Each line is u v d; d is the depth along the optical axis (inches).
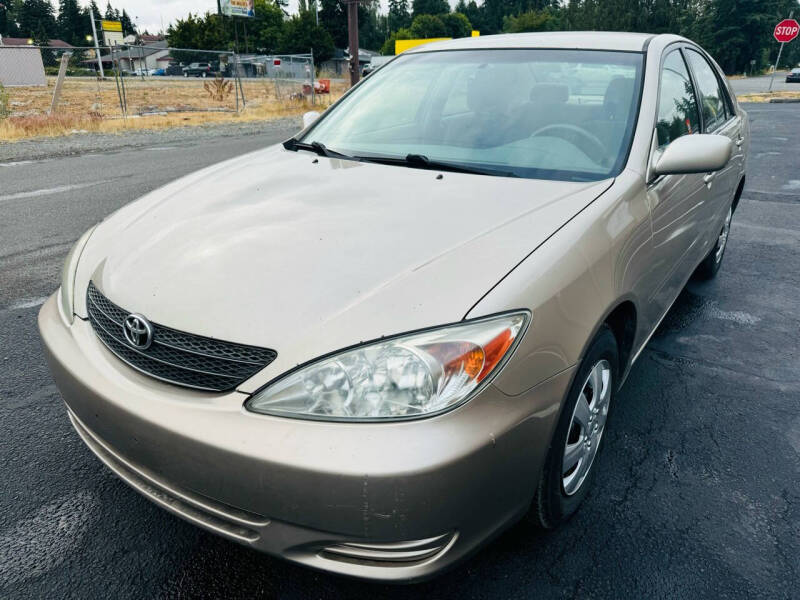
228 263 71.8
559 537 82.9
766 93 1102.4
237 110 753.0
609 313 76.5
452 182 91.7
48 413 107.8
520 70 115.4
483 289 64.0
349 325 61.3
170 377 66.0
